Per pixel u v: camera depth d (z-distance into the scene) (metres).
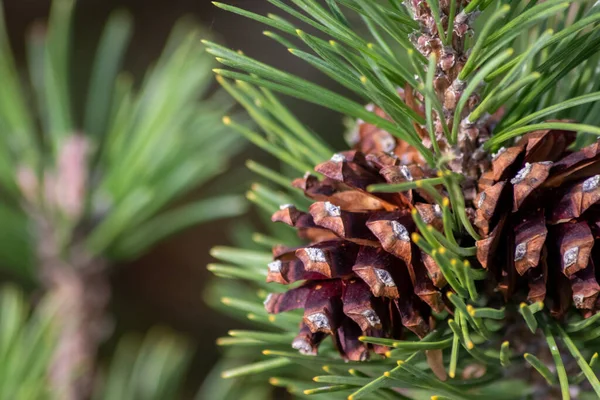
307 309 0.44
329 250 0.44
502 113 0.47
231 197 0.66
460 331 0.43
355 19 0.63
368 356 0.44
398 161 0.45
